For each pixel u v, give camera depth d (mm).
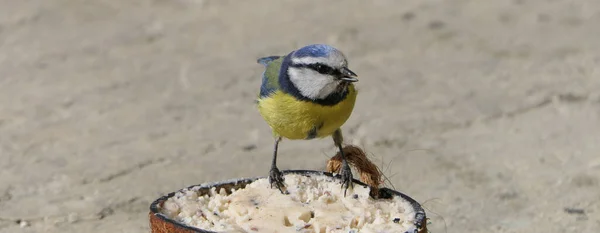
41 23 18219
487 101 14125
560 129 12891
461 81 15078
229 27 18094
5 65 15820
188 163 11719
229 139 12609
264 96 8203
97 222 9891
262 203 7105
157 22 18422
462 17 18578
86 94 14461
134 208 10289
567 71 15414
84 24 18219
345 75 7754
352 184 7352
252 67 15773
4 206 10297
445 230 9656
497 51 16562
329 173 7586
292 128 8109
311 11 19109
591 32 17500
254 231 6648
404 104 14039
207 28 18062
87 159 11820
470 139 12578
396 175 11234
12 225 9789
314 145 12320
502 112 13648
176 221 6449
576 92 14398
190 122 13305
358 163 7477
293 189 7363
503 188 10852
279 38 17312
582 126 12984
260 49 16703
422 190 10781
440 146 12289
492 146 12289
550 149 12133
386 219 6836
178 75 15422
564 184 10930
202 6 19562
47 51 16609
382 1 19734
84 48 16812
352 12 18969
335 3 19672
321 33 17516
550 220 9938
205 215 6871
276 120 8141
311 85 7797
